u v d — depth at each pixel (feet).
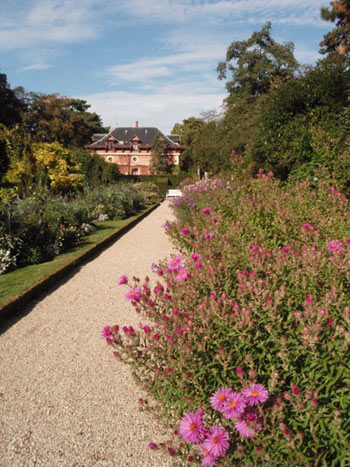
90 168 99.30
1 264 21.88
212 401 5.18
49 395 10.12
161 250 28.40
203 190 29.22
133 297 7.96
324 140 24.45
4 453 8.07
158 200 88.33
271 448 5.45
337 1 71.82
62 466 7.66
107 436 8.46
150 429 8.64
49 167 66.39
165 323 7.13
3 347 13.09
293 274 8.24
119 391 10.19
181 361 6.22
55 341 13.42
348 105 29.40
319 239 12.44
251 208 15.01
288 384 6.20
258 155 33.27
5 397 10.09
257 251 8.74
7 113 122.01
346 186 21.80
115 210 48.52
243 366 6.36
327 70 31.48
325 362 5.56
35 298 18.22
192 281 8.27
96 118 218.18
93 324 14.80
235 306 6.48
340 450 5.17
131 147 184.75
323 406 5.48
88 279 21.21
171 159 188.24
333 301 6.59
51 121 147.84
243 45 100.32
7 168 62.64
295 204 16.25
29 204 30.55
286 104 30.37
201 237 11.10
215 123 88.99
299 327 6.11
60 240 27.89
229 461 5.48
